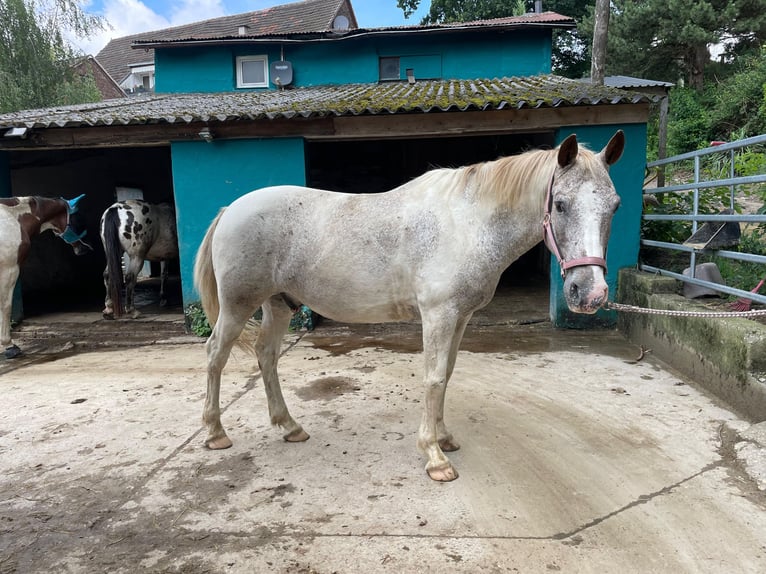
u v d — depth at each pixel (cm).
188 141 598
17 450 317
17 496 263
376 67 977
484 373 449
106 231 632
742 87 1332
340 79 992
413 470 281
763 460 274
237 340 319
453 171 271
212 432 311
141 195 972
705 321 395
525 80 829
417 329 617
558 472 277
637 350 509
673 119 1496
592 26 1658
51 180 854
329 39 958
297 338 588
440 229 254
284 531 229
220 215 304
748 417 339
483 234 252
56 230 615
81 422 360
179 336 612
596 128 557
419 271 256
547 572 200
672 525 229
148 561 211
